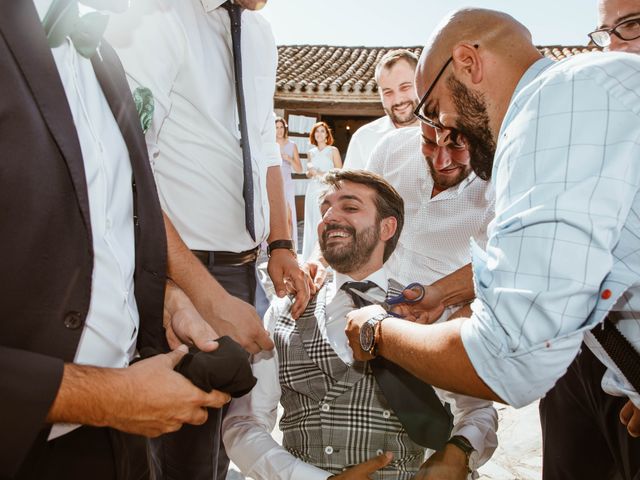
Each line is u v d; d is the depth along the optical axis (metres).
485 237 2.24
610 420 1.58
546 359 1.01
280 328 1.77
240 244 2.03
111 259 1.06
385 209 1.81
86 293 0.99
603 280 1.03
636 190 1.01
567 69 1.06
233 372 1.06
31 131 0.91
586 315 1.01
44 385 0.87
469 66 1.25
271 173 2.30
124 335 1.12
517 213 1.03
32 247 0.92
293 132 13.09
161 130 1.85
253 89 2.01
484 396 1.12
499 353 1.04
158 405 0.99
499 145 1.15
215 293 1.49
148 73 1.67
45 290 0.95
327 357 1.66
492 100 1.26
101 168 1.06
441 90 1.30
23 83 0.91
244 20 2.01
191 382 1.03
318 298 1.79
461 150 1.39
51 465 1.05
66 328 0.97
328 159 8.79
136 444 1.21
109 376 0.95
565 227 0.98
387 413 1.63
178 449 2.03
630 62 1.04
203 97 1.82
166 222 1.50
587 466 1.78
